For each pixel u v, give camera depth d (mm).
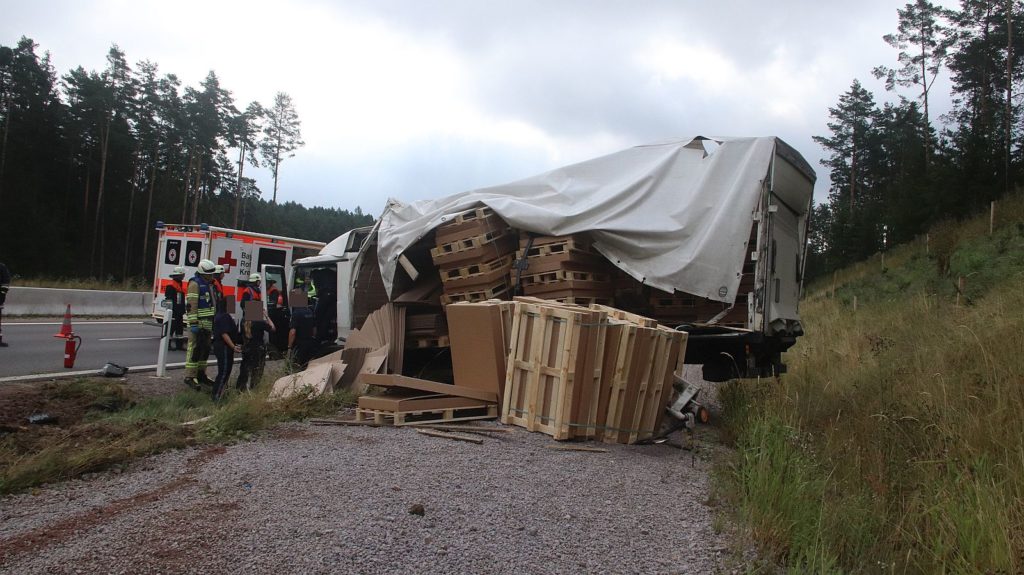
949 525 3980
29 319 18625
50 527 3811
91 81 44531
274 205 58906
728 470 5422
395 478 4887
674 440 7223
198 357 9648
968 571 3629
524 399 6961
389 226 10211
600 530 4156
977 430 5379
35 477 4680
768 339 8180
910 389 6953
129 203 47094
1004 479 4480
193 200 52250
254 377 9359
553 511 4418
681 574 3584
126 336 16234
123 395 8250
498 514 4254
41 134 43656
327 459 5402
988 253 17000
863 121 55688
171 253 16484
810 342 13109
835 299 24906
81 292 20609
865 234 38312
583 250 8273
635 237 7887
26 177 40281
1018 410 5547
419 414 7258
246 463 5250
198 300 9648
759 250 7527
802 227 9070
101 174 45000
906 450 5562
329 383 8539
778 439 5246
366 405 7242
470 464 5402
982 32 39156
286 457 5469
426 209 9781
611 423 6703
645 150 8500
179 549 3496
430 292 9852
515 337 7086
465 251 8734
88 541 3588
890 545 4027
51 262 38750
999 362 6777
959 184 28672
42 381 9406
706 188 7762
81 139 45156
